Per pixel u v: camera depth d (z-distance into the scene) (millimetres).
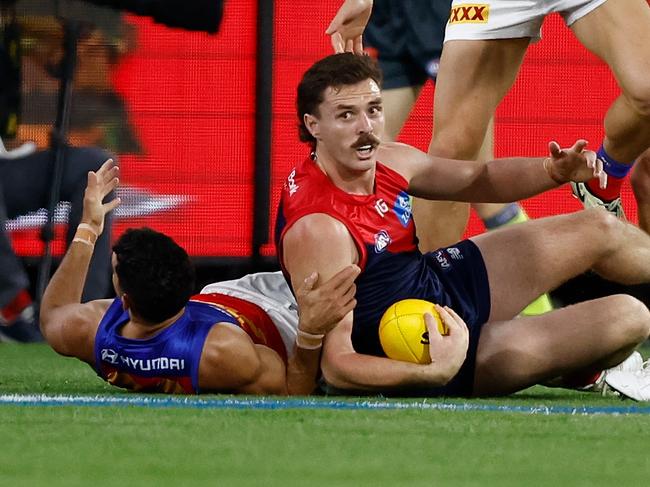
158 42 30750
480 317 17594
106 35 30391
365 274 16688
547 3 20547
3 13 29078
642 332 17516
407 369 16266
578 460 11922
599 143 31094
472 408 15617
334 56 16594
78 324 17281
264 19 30688
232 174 30906
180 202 30844
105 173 18281
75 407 15516
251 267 30938
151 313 16500
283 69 30891
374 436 13266
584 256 17938
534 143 31094
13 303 28516
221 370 16688
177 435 13289
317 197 16562
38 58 29859
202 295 17938
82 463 11633
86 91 30469
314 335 16531
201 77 30828
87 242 17953
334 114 16344
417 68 26672
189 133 30844
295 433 13438
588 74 30984
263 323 17672
